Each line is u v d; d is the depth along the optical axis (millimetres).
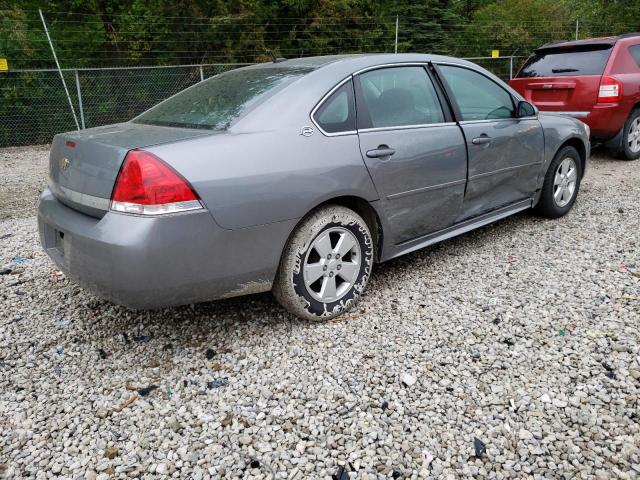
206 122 2980
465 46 20109
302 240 2961
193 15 17141
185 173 2510
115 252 2457
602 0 19562
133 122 3408
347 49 18359
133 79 14961
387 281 3768
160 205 2455
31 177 8578
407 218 3506
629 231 4570
